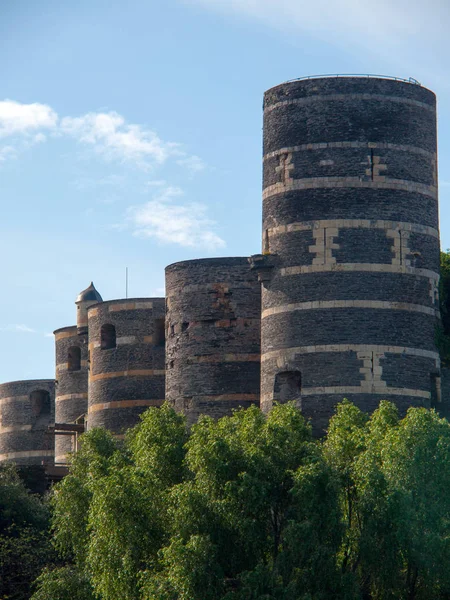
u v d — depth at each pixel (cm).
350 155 16500
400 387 16150
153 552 13200
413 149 16700
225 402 18175
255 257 16725
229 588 12731
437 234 16850
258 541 12862
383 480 13138
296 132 16738
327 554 12625
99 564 13250
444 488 13512
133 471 13688
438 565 13150
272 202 16825
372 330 16162
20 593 16400
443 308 17038
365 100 16612
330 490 12862
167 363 18812
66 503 14988
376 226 16388
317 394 16125
